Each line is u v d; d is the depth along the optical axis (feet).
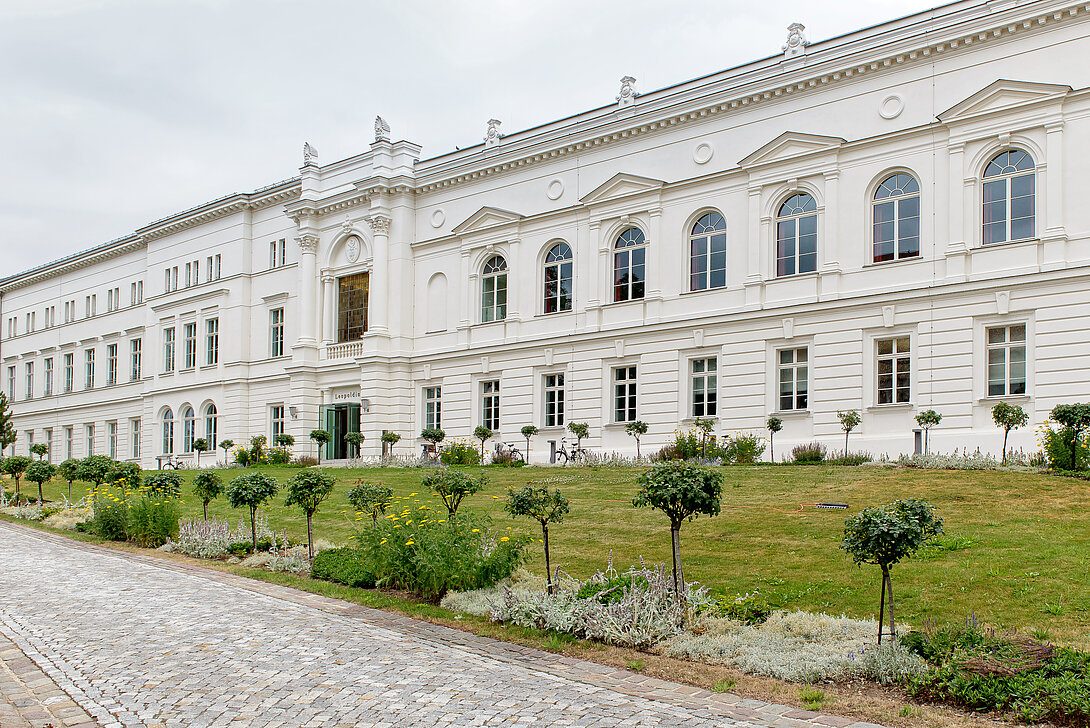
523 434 118.21
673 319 108.47
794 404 99.04
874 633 33.22
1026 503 55.77
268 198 158.51
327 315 146.61
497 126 129.59
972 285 87.25
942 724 25.68
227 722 26.35
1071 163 83.30
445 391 131.64
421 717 26.53
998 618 34.73
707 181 106.93
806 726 25.64
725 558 46.98
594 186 117.60
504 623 38.19
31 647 35.14
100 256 201.57
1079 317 81.51
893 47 92.94
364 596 44.24
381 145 139.13
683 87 110.83
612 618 35.60
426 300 136.05
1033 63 85.76
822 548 47.29
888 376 93.25
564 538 54.85
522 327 123.75
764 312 100.37
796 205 100.83
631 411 112.37
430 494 78.64
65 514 79.71
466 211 132.26
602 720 26.12
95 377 203.21
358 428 140.87
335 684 29.78
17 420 228.43
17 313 234.79
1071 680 26.58
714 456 94.38
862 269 94.99
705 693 28.84
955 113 89.30
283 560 52.85
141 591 46.52
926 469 73.15
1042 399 82.94
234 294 162.91
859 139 95.66
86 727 26.12
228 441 156.25
